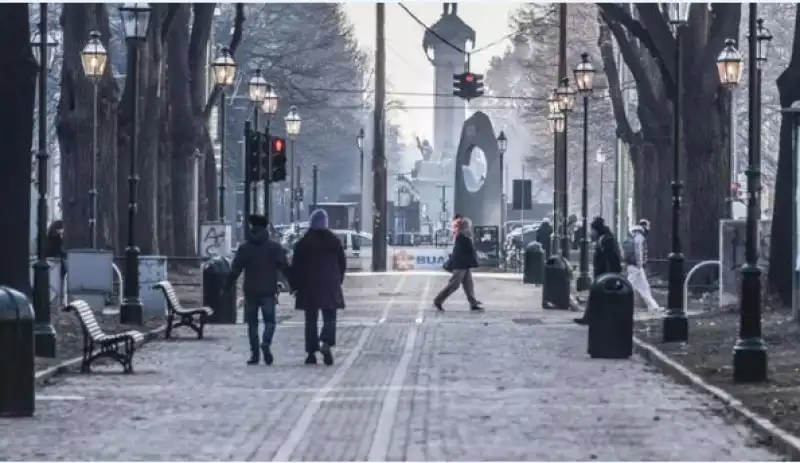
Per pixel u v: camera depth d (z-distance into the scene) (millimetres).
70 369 56656
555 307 100938
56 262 81250
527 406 45656
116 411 44156
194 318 85812
